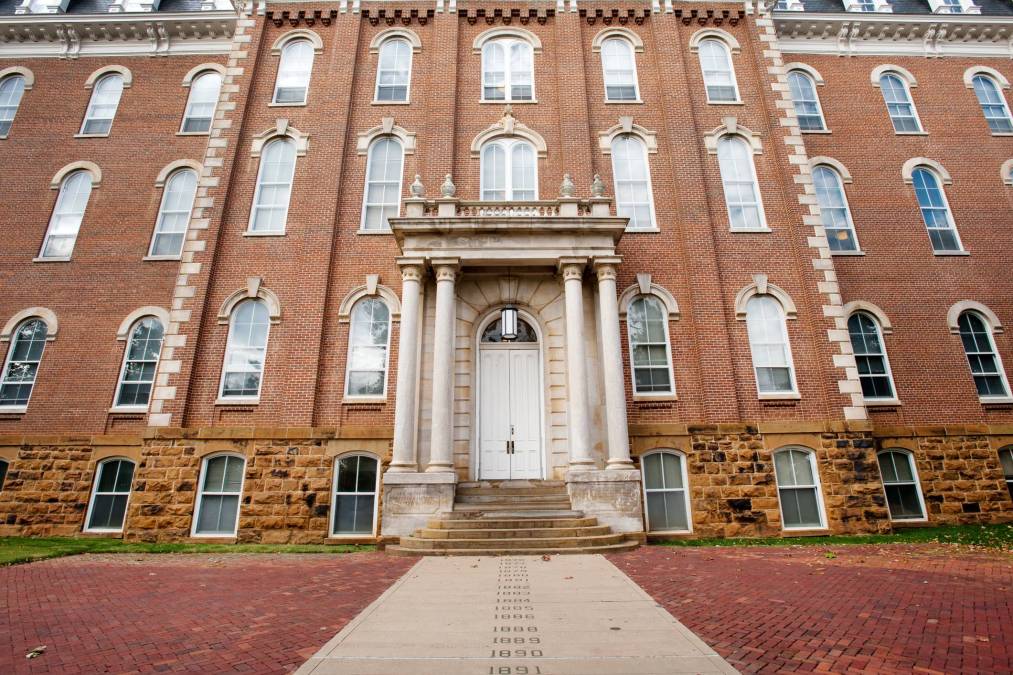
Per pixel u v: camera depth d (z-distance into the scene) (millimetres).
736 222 16188
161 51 19703
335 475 13602
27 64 19625
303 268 15227
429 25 18375
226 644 5449
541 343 14523
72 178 18391
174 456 13516
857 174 18609
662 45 17938
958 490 15180
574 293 13461
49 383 15922
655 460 13836
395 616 6277
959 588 7598
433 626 5887
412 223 13602
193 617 6434
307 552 11695
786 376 14695
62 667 4855
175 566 9945
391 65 18000
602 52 18203
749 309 15234
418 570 9023
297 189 16250
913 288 17281
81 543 12828
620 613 6348
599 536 11211
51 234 17672
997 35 20359
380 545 11750
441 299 13359
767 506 13383
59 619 6379
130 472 15133
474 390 14227
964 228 18156
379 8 18281
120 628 6016
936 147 19062
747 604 6816
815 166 18734
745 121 17266
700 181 16188
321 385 14328
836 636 5566
